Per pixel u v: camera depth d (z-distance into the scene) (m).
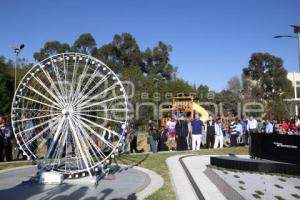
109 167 15.21
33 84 14.53
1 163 16.70
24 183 12.32
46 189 11.41
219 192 10.24
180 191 10.70
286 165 11.74
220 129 23.38
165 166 15.58
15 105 13.39
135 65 73.12
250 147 14.03
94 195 10.59
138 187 11.62
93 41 73.19
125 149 20.67
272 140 12.81
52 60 13.34
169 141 26.39
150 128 21.14
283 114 56.91
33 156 13.20
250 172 12.10
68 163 14.10
